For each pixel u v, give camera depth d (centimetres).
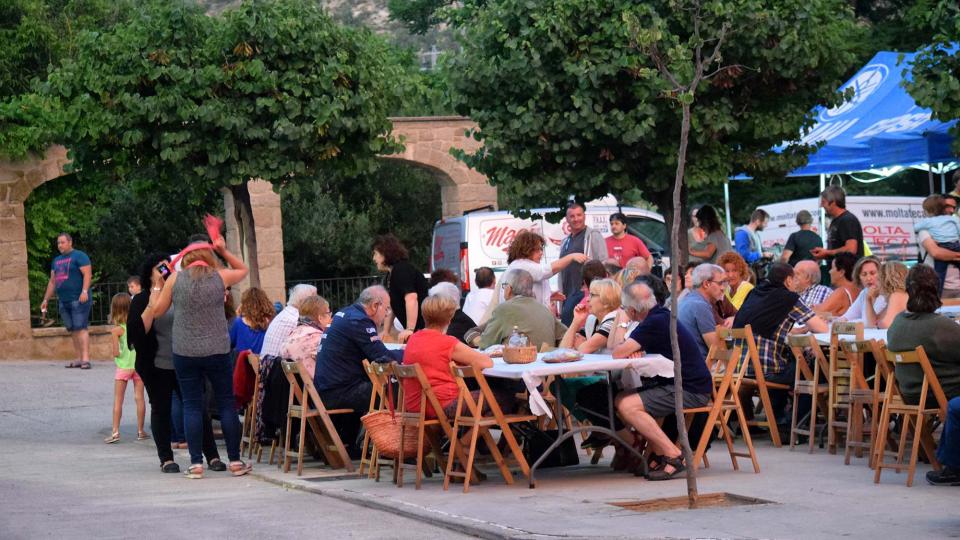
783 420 1159
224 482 1027
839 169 1877
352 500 896
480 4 1487
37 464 1184
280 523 807
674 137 1438
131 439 1387
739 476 941
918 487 866
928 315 887
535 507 827
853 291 1275
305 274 3066
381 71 1499
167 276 1077
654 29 853
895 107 1912
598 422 990
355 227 3058
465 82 1447
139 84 1426
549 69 1420
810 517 761
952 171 2450
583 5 1396
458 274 2164
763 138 1494
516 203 1523
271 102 1421
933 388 874
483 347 1099
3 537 778
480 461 1048
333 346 1074
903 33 3472
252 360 1165
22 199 2261
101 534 781
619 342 1023
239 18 1420
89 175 1478
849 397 1017
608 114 1403
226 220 2580
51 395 1783
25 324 2273
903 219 2628
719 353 1099
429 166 2662
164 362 1084
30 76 2625
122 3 2927
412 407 960
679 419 820
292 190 1492
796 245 1705
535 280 1268
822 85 1466
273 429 1133
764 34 1379
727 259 1306
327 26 1465
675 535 709
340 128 1466
